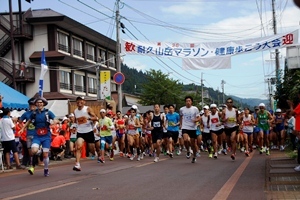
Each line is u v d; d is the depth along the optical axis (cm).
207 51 2100
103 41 4478
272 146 2184
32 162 1245
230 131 1516
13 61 3556
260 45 2031
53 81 3728
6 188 893
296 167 1067
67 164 1545
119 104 2623
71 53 3956
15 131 1516
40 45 3734
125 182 928
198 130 1780
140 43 2122
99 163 1512
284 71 2594
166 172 1120
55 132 1766
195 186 845
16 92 1914
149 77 6044
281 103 2564
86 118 1162
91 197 737
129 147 1711
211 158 1617
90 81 4409
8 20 3784
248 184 853
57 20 3631
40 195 775
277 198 682
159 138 1518
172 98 5975
